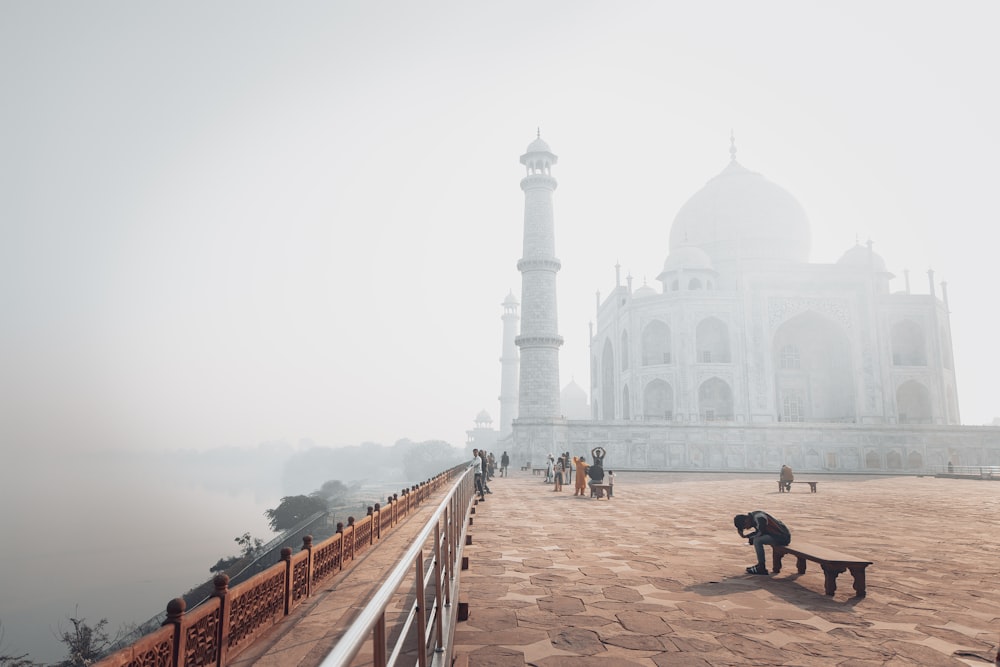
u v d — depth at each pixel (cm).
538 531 1658
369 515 1416
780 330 8344
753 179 9350
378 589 251
